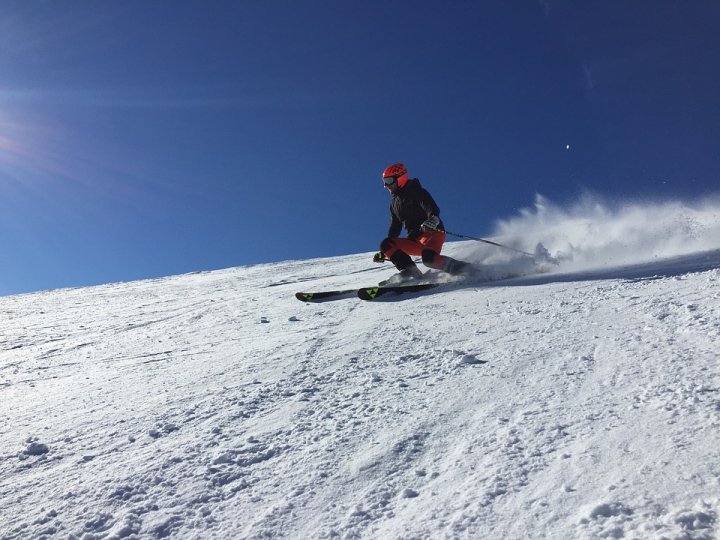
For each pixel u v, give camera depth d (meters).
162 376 4.34
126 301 12.41
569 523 1.71
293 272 16.23
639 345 3.33
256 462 2.47
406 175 8.15
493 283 7.14
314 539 1.85
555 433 2.34
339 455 2.45
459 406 2.85
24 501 2.32
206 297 11.39
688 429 2.16
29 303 13.78
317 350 4.57
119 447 2.82
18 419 3.53
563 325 4.14
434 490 2.05
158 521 2.04
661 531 1.58
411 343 4.36
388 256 8.20
